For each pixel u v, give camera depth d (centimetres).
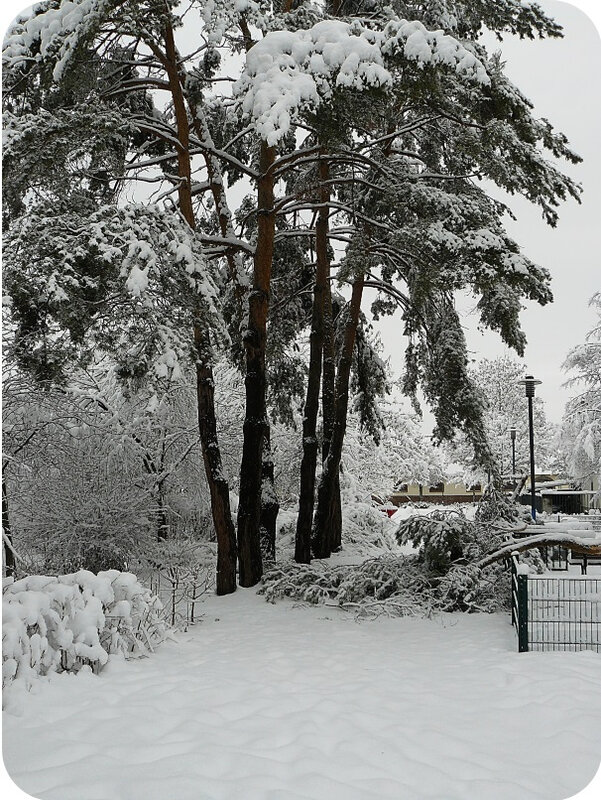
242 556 1543
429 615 1264
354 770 560
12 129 1227
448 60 1118
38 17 1207
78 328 1152
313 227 1973
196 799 507
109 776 534
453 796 532
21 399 1452
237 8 1175
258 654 966
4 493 1374
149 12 1213
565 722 675
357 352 2175
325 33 1130
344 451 2627
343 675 851
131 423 1794
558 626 1056
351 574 1423
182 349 1118
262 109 1041
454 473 5269
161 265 1127
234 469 2112
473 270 1346
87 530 1552
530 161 1283
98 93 1381
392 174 1530
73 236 1161
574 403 2897
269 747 599
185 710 679
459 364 1756
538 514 2106
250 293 1570
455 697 760
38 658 730
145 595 919
